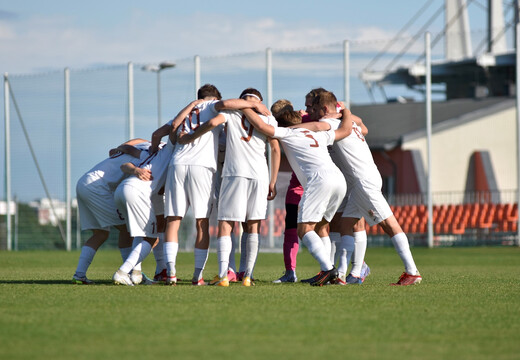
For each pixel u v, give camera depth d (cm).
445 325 1245
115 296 1645
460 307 1474
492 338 1130
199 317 1315
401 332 1175
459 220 6944
